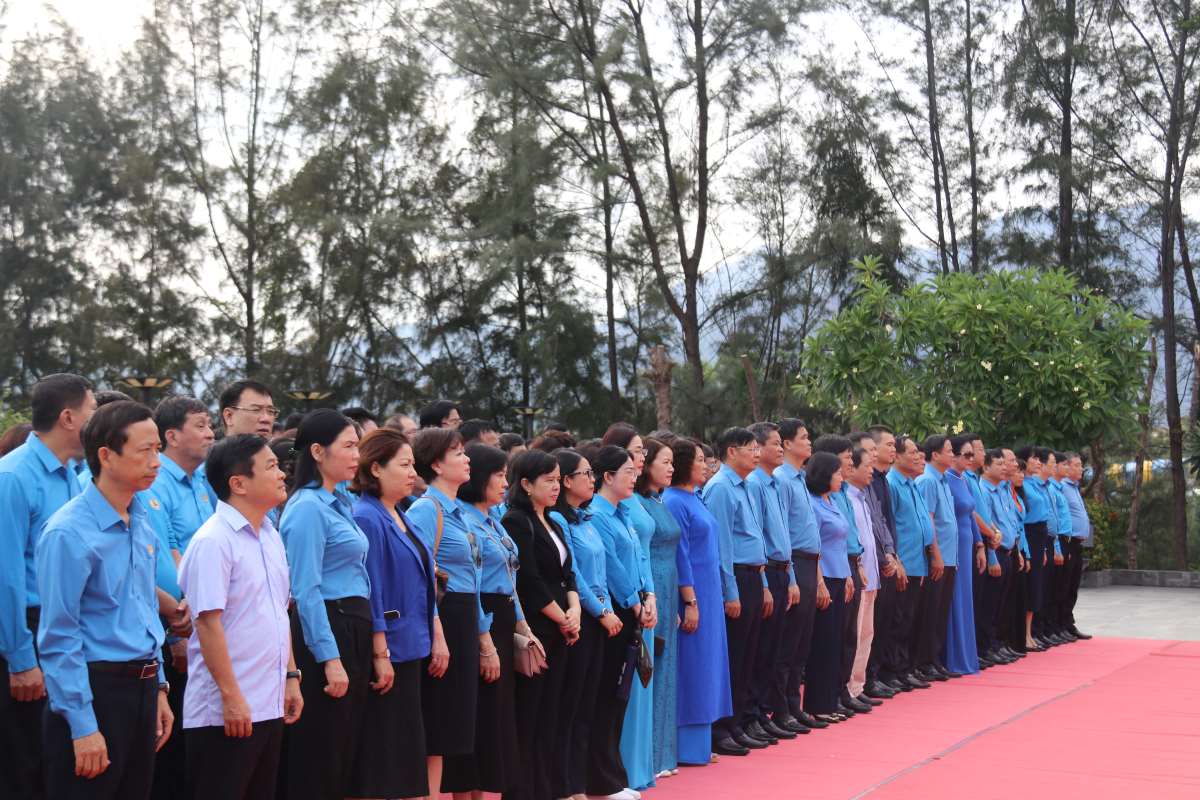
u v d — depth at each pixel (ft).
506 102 94.84
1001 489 37.63
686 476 23.22
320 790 14.55
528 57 84.23
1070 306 50.96
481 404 97.04
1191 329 84.53
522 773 18.25
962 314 49.62
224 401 18.13
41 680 14.20
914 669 32.42
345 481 15.78
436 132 101.91
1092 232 84.28
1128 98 80.89
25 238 96.37
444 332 98.78
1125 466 84.38
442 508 17.13
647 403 93.61
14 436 16.85
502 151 91.04
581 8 80.89
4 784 14.34
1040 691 31.17
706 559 22.97
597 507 20.38
